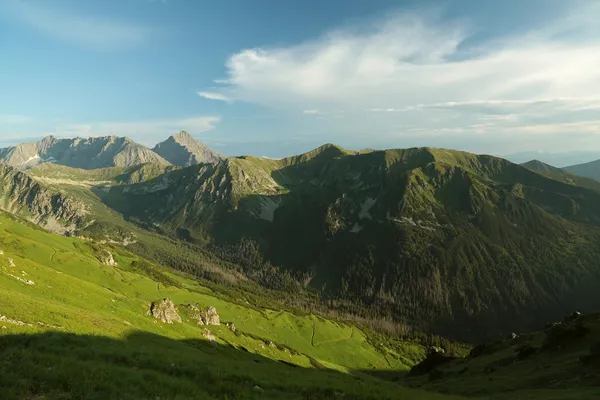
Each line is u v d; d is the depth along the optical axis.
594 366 62.22
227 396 24.34
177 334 96.38
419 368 146.00
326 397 28.59
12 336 29.52
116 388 20.45
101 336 47.06
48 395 18.30
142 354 32.47
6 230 188.00
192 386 24.34
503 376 79.12
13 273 81.06
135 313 96.50
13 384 18.47
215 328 142.62
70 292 87.56
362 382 39.34
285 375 36.16
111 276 171.50
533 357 87.81
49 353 26.38
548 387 60.94
